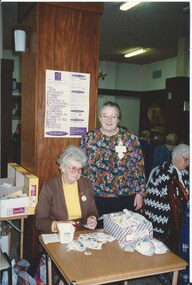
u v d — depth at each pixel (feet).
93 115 8.70
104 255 5.17
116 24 16.55
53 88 8.12
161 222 7.52
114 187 7.62
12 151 16.88
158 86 27.30
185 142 16.71
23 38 8.38
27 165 9.00
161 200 7.54
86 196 6.98
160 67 26.99
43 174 8.30
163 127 26.32
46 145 8.23
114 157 7.55
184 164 7.47
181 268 5.01
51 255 5.13
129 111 29.60
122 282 7.36
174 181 7.50
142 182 7.89
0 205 7.47
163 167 7.72
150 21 15.94
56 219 6.76
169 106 19.10
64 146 8.43
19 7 9.71
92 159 7.55
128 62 28.14
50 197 6.75
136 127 30.12
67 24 8.11
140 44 21.13
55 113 8.21
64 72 8.20
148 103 28.55
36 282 6.58
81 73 8.41
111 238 5.82
